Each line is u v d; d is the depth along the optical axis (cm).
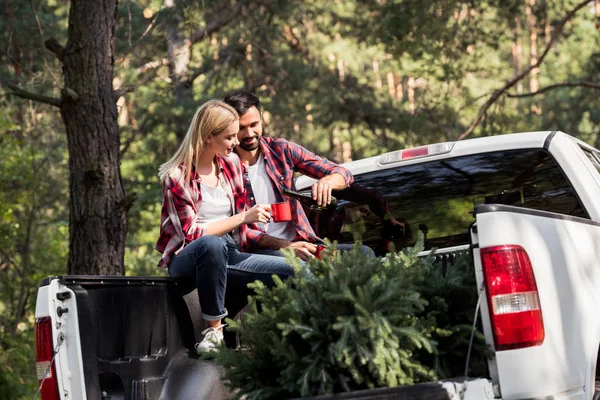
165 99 1659
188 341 458
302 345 362
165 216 485
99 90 898
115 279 411
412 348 355
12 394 1324
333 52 2097
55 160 1719
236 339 494
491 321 358
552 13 1823
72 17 909
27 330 1585
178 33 1622
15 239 1650
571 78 2120
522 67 2916
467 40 1612
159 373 434
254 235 516
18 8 1360
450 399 338
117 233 890
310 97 2003
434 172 530
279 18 1934
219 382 439
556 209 495
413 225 539
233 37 1912
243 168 535
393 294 352
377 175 546
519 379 356
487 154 515
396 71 2122
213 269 454
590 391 388
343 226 559
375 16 1655
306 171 550
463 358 372
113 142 898
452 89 1695
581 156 501
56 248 1672
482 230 361
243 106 527
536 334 359
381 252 548
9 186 1551
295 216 533
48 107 1612
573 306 385
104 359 404
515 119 1689
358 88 2075
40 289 386
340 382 351
